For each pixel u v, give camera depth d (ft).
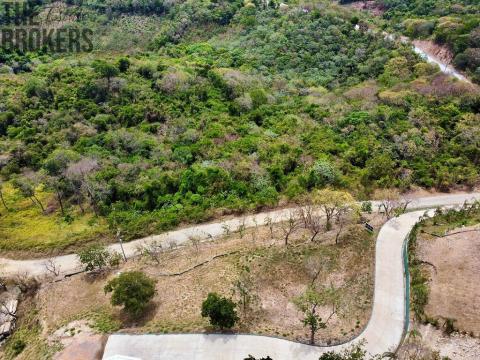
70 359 147.74
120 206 226.79
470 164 238.68
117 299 157.69
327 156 248.32
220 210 221.46
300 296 165.48
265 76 382.63
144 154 262.26
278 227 206.08
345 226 198.49
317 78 377.91
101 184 231.50
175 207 223.71
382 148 250.78
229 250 192.44
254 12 504.02
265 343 146.51
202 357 143.95
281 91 353.72
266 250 187.93
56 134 279.69
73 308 175.22
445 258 168.25
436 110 283.59
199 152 258.98
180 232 213.25
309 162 245.86
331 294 165.58
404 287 166.40
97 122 289.53
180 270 185.26
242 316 157.48
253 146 260.21
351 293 165.37
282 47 424.87
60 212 229.25
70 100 313.12
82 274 194.08
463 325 143.13
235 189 230.68
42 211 230.07
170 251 200.64
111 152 264.11
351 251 183.42
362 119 280.31
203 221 218.59
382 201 219.00
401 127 268.00
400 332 149.18
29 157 262.47
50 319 171.83
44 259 205.77
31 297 187.62
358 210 196.44
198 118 301.43
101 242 211.20
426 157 244.83
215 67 389.80
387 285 167.32
